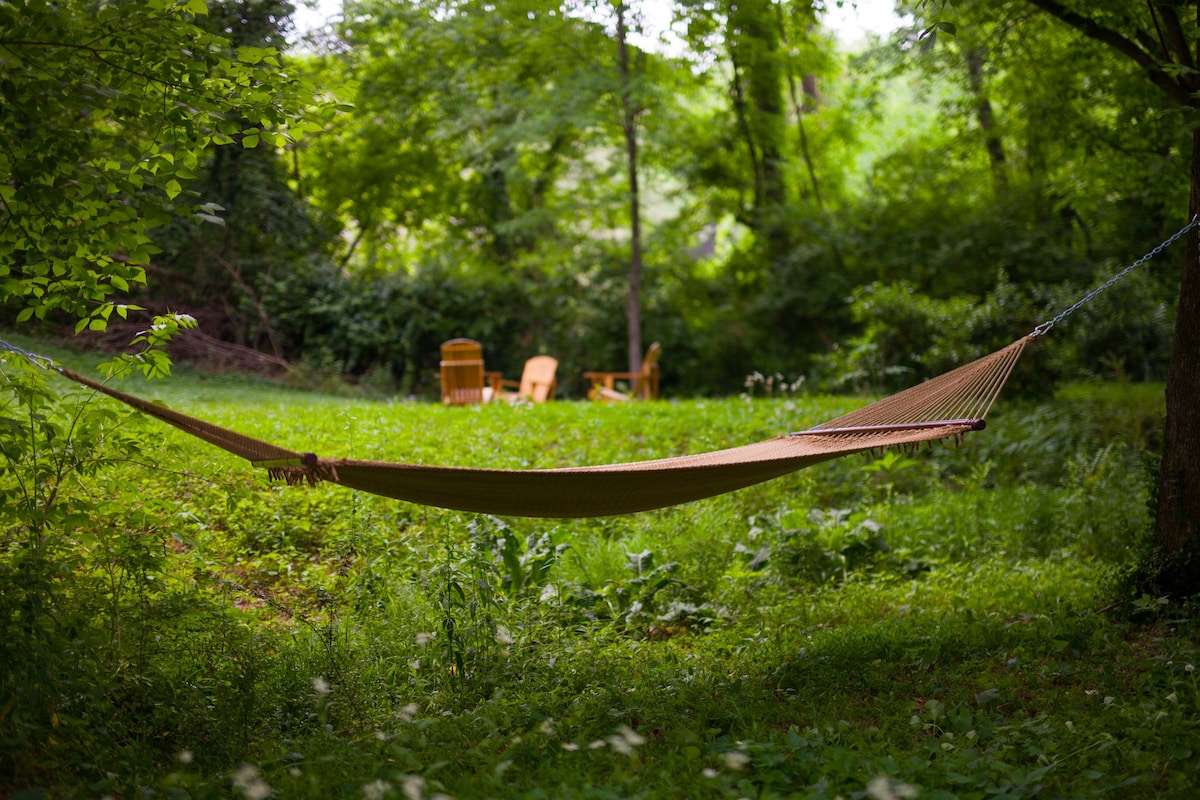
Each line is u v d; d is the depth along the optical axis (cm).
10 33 394
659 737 417
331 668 472
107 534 448
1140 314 1344
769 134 2108
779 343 2183
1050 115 1210
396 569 644
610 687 463
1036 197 1872
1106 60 1080
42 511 425
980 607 616
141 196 430
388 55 1783
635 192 1920
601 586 671
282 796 349
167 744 399
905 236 1964
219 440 376
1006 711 443
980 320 1370
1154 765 365
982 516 883
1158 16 796
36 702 361
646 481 427
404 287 1933
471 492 420
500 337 2084
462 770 376
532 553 651
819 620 624
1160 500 596
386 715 439
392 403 1313
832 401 1285
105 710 393
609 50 1745
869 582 726
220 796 353
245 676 430
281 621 577
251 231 1722
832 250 2100
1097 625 559
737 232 2641
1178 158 958
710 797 346
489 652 501
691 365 2177
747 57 1881
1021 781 346
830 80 2122
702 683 477
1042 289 1456
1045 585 675
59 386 1082
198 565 584
